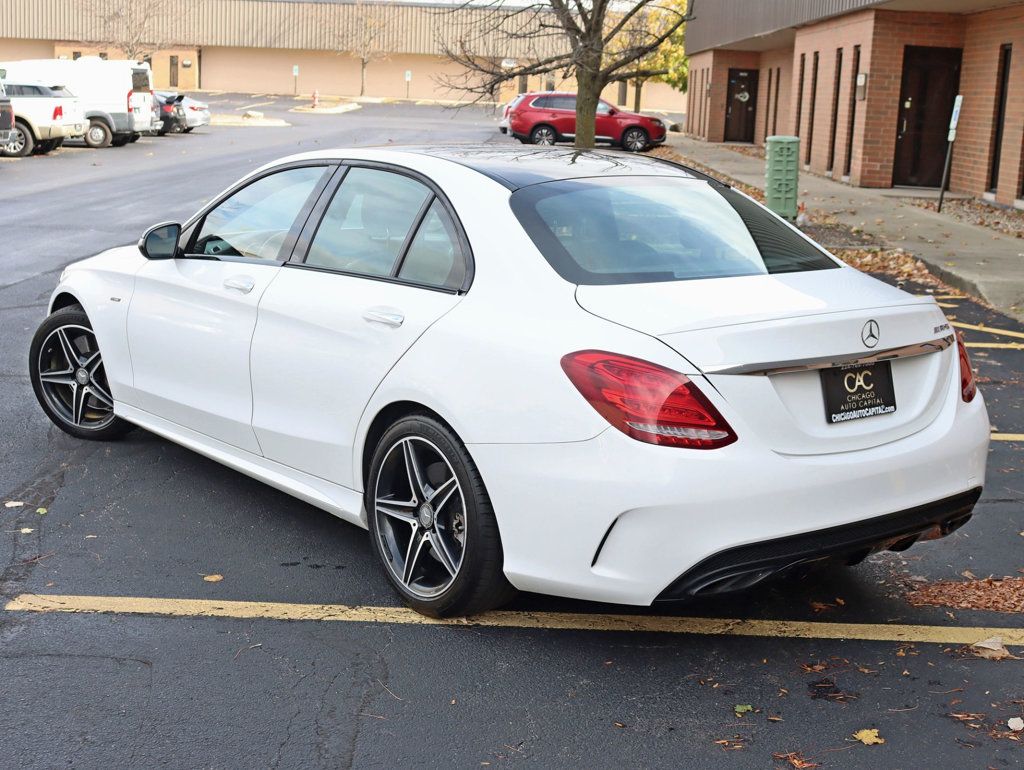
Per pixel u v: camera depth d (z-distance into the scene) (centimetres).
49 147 2888
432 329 379
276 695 341
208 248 500
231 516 491
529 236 376
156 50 6788
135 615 394
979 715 334
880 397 355
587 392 331
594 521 331
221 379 476
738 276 379
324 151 474
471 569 369
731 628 392
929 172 2094
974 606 412
